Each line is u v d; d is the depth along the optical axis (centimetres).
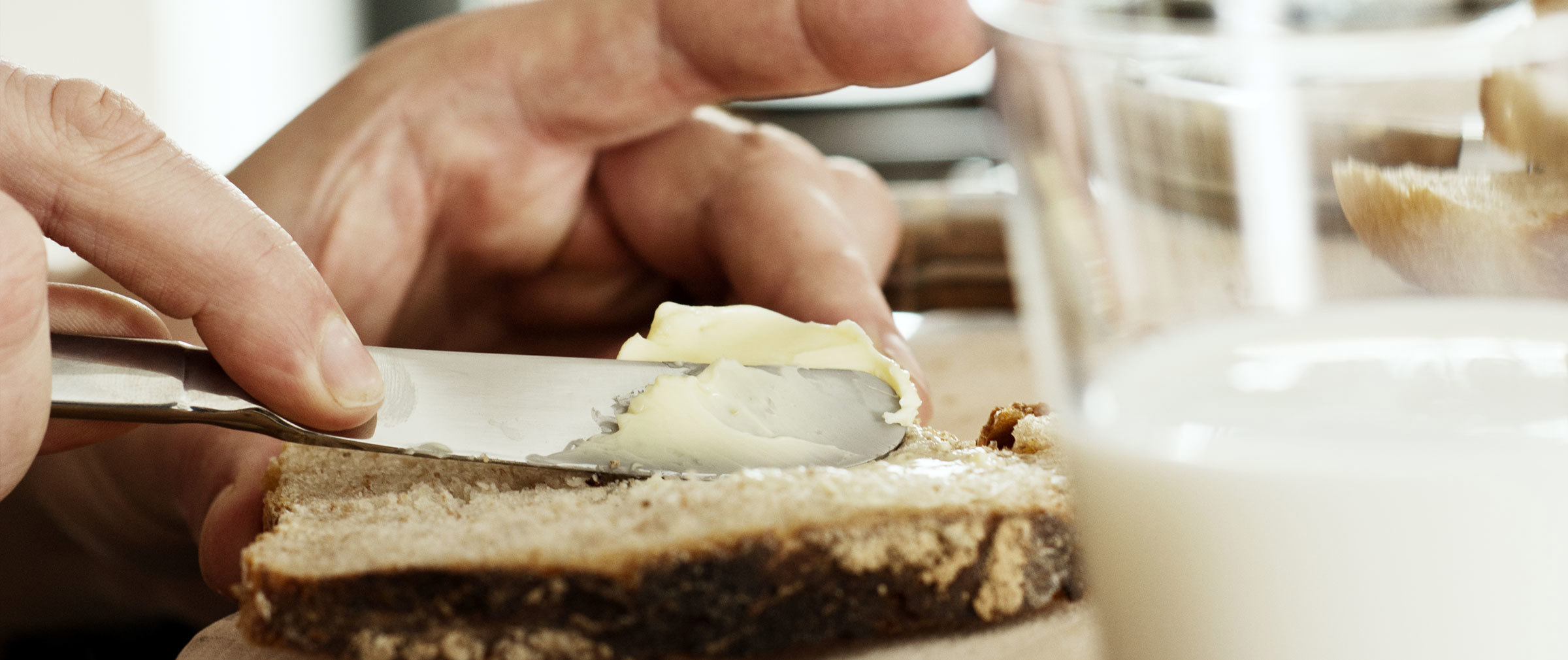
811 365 34
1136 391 24
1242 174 23
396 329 50
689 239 47
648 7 45
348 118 46
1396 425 23
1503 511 23
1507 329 23
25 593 42
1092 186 24
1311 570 23
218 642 31
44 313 30
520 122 47
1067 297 25
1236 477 23
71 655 39
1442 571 23
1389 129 25
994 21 25
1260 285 24
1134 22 24
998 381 45
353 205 46
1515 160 26
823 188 46
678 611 28
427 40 47
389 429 32
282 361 31
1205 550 24
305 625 28
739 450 32
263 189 46
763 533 28
